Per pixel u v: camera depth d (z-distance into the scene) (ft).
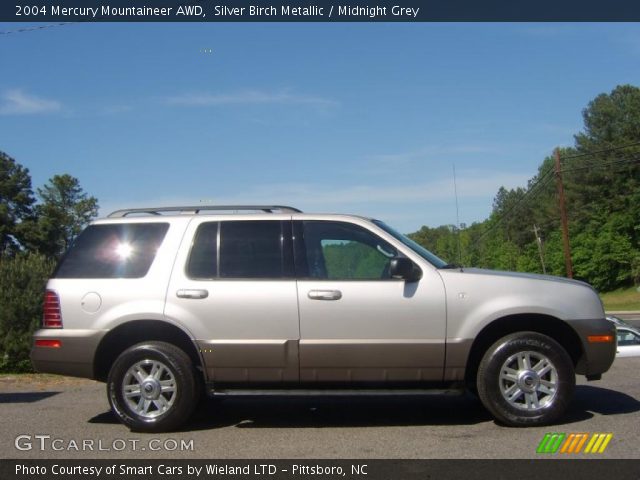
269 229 21.21
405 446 18.34
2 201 174.50
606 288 210.38
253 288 20.35
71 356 20.48
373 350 19.90
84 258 21.31
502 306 19.90
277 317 20.15
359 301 20.04
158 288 20.61
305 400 25.00
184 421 20.39
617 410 21.88
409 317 19.97
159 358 20.29
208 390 20.42
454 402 24.23
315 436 19.66
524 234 248.32
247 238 21.11
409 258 20.57
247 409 23.61
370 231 21.06
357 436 19.56
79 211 184.75
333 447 18.43
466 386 20.71
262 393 20.22
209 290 20.42
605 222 209.77
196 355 20.97
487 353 19.92
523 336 19.85
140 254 21.15
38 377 32.63
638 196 200.23
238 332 20.21
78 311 20.63
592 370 20.16
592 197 213.46
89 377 20.67
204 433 20.24
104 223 21.74
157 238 21.31
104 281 20.84
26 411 23.75
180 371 20.20
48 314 20.90
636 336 36.45
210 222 21.39
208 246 21.11
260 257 20.86
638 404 22.72
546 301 19.99
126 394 20.38
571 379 19.77
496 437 18.95
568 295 20.21
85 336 20.42
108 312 20.52
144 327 20.86
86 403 25.26
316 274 20.56
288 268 20.63
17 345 33.73
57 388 29.25
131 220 21.68
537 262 224.94
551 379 19.81
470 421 21.08
